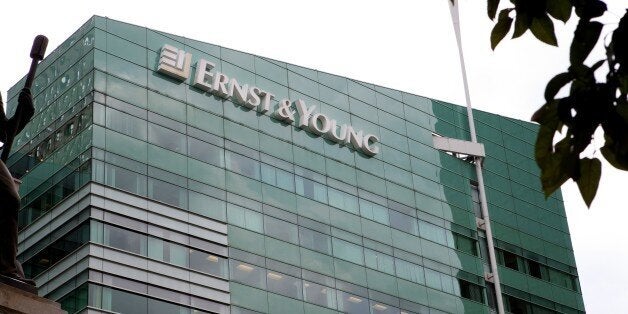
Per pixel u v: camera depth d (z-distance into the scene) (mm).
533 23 8781
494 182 95125
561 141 8273
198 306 68625
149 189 70312
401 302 80875
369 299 78812
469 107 96000
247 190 75812
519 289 90750
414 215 86438
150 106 73625
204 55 78938
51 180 70812
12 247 17078
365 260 80375
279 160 79250
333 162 83000
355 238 80812
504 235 92875
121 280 65938
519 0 8750
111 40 74188
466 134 95188
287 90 83188
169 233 69688
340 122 85500
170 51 76312
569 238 98062
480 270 88438
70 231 67438
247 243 73562
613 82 8125
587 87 8164
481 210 92000
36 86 76750
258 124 79438
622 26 7992
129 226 68000
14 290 16453
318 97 85188
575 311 94125
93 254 65438
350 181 83375
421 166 89688
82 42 74438
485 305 86938
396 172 87312
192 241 70562
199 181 73312
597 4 8156
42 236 69312
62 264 66750
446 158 92312
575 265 96750
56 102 74062
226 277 71062
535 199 97438
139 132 72000
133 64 74375
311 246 77375
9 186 17250
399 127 90125
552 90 8242
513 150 98438
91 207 66875
